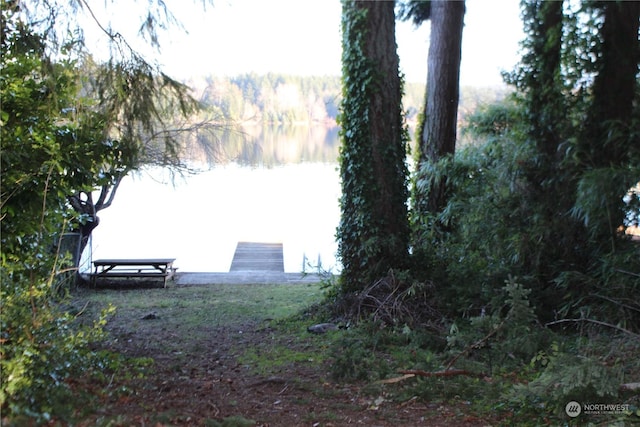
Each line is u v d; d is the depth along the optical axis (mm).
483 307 8008
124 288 13047
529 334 6039
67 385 4406
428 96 12695
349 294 8750
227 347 7320
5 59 5906
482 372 5746
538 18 8969
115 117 6371
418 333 7285
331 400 5141
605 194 7688
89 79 6262
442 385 5293
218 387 5445
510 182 9289
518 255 8602
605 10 8656
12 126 5812
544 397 4570
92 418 3979
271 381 5637
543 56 9039
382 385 5434
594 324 7352
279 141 27391
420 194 11969
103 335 5852
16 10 5812
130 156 6547
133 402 4617
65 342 4910
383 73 8938
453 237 9938
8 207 5754
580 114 8891
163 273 13203
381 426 4410
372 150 8945
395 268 8914
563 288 8172
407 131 9547
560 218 8648
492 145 10039
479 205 9344
